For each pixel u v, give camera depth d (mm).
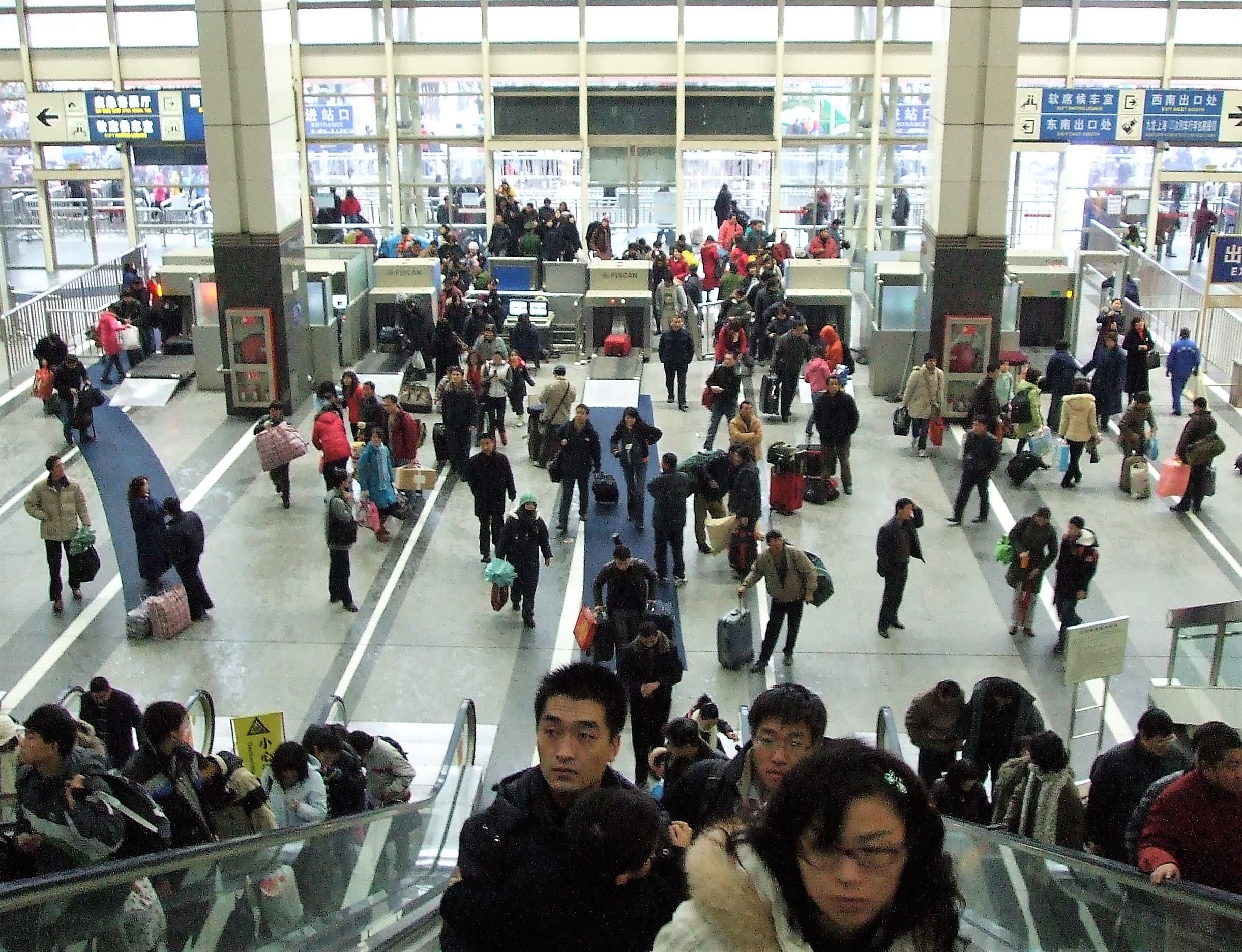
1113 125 32188
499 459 17797
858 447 22516
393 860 8391
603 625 14555
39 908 4332
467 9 33406
